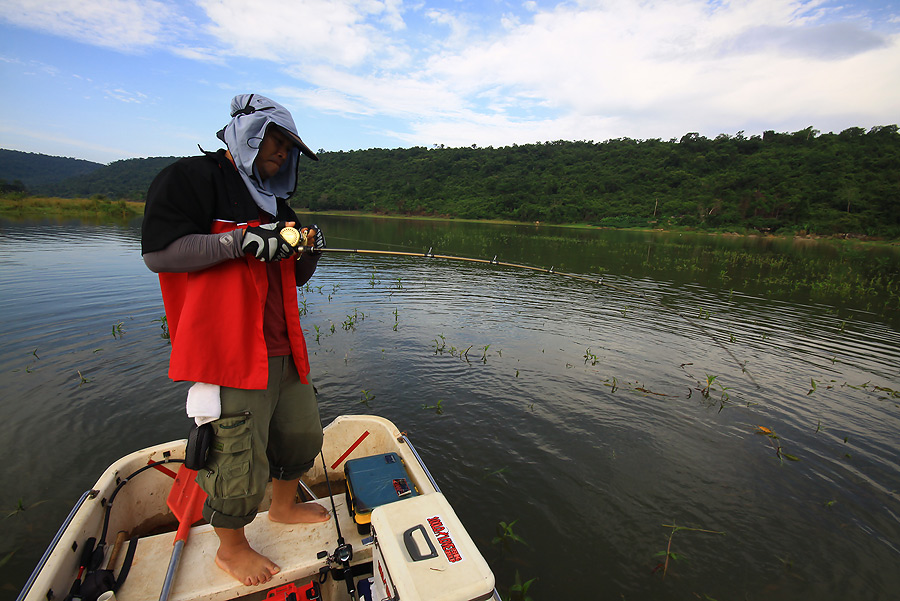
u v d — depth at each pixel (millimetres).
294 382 2100
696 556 3326
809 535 3607
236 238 1577
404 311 9523
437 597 1404
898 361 7730
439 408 5223
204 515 1914
